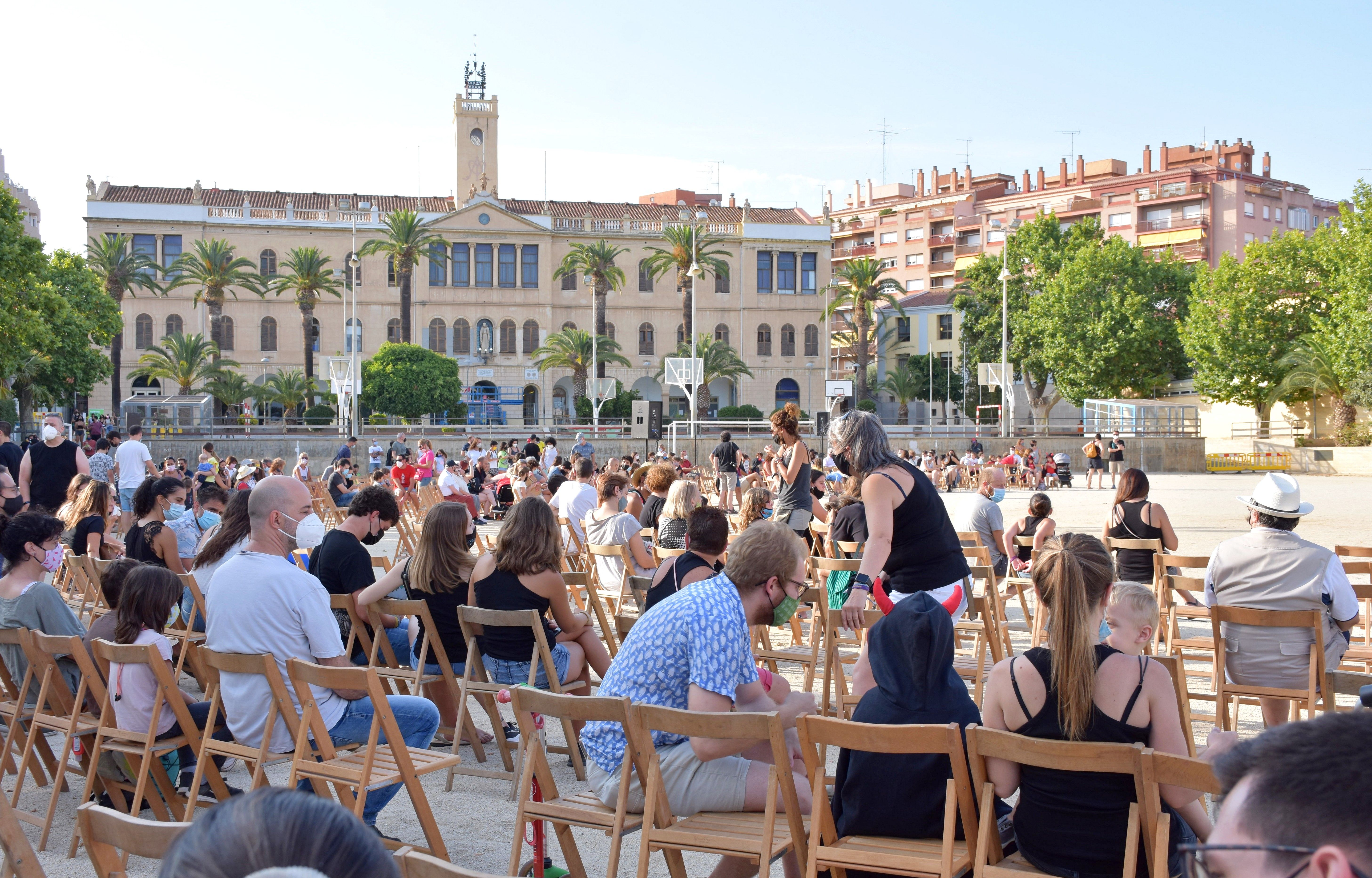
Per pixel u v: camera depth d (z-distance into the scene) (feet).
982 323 238.89
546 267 252.62
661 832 13.73
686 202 307.37
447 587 22.72
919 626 13.58
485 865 17.13
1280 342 179.52
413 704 18.56
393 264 228.43
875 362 311.06
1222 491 118.01
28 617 21.29
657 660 14.74
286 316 242.78
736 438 166.71
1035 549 34.09
